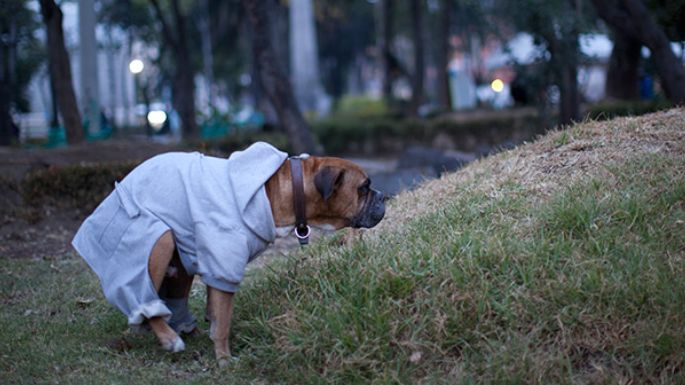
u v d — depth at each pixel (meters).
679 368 3.79
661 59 9.59
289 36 38.06
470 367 3.98
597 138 5.77
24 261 7.00
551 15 11.69
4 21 14.34
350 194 4.61
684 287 4.03
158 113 16.34
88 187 8.52
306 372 4.14
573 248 4.45
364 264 4.65
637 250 4.32
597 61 16.02
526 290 4.21
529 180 5.45
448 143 19.88
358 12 44.09
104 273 4.33
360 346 4.09
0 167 8.79
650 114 6.18
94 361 4.50
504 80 33.31
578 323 4.03
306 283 4.78
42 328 5.08
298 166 4.55
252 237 4.33
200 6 31.95
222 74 36.66
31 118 27.41
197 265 4.34
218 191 4.29
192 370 4.40
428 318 4.19
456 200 5.49
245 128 19.80
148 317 4.20
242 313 4.85
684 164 5.06
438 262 4.49
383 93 31.12
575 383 3.82
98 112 14.30
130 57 25.53
